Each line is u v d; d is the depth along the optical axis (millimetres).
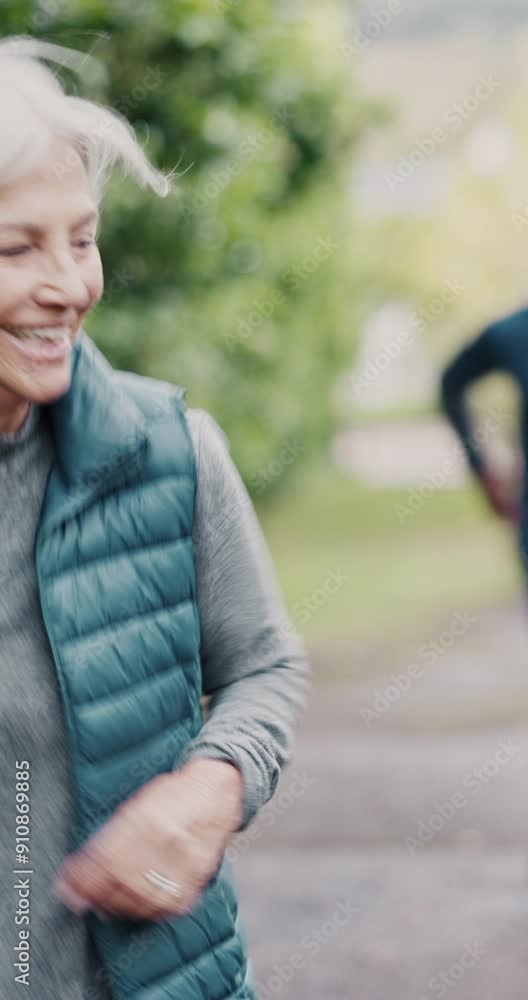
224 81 8695
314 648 14773
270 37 9344
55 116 2100
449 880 6723
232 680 2447
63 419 2227
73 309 2131
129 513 2268
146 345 8680
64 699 2211
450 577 20250
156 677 2268
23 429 2238
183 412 2355
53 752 2246
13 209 2070
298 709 2449
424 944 5891
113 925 2244
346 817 7957
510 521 6055
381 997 5363
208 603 2402
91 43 7121
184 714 2299
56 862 2248
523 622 15742
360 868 7008
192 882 2180
